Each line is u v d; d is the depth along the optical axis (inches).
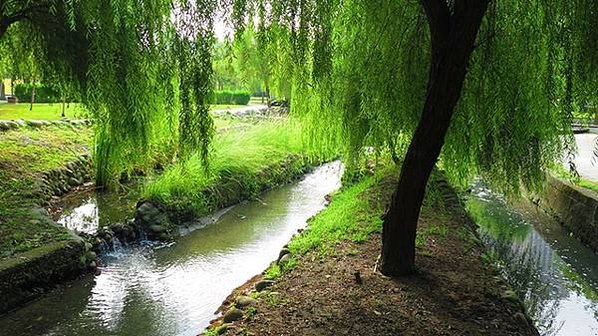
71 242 263.4
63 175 432.1
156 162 448.1
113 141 292.4
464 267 229.3
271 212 423.2
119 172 388.8
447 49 179.3
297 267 233.6
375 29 239.5
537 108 229.0
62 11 299.7
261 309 188.1
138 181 469.1
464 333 169.6
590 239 348.2
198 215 382.9
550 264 319.9
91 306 233.0
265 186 508.7
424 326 171.8
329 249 250.2
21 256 236.4
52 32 318.3
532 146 261.3
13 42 356.5
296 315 180.1
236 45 222.2
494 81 225.8
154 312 228.7
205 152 234.1
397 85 239.3
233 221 392.2
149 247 323.6
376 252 241.8
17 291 226.7
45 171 410.6
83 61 317.4
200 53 220.8
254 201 461.4
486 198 485.4
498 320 181.9
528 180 265.1
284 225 382.6
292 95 309.0
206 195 408.8
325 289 201.0
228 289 256.1
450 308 186.4
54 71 343.3
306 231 304.5
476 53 229.0
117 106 248.1
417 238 260.2
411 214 205.0
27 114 631.2
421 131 192.4
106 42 222.4
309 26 226.2
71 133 528.4
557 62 215.9
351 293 195.0
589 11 204.5
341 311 181.3
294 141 620.1
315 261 237.6
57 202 391.2
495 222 407.8
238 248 325.7
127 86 242.5
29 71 375.9
